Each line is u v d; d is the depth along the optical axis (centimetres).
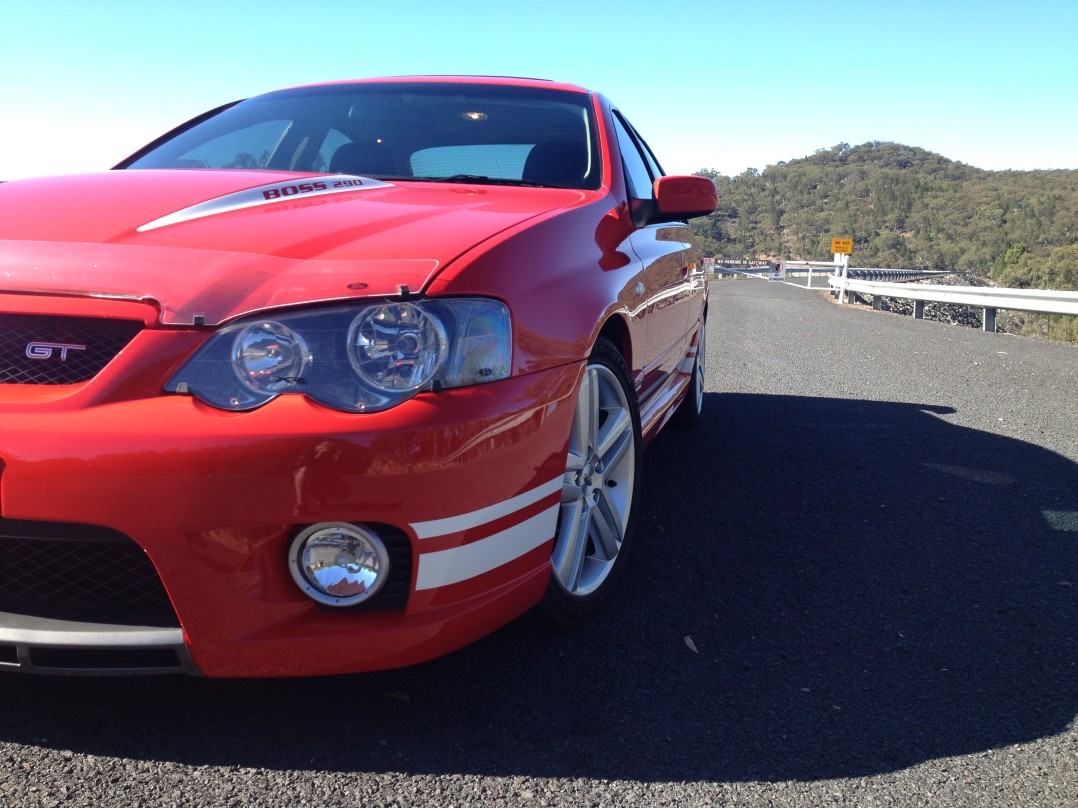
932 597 250
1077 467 396
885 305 2019
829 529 308
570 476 216
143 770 160
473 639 177
